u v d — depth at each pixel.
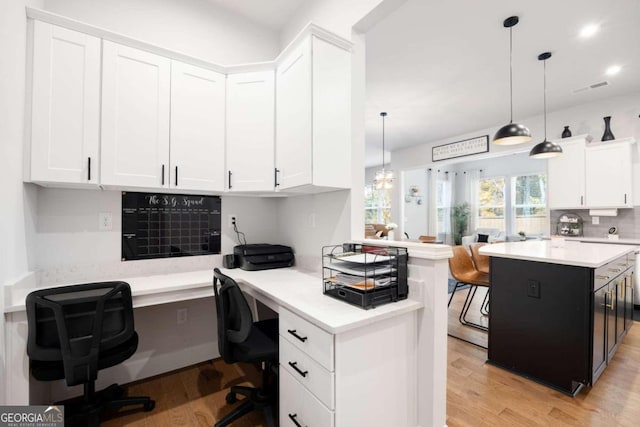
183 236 2.25
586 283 1.84
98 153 1.68
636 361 2.34
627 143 3.69
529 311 2.11
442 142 6.13
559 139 4.28
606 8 2.32
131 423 1.65
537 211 7.27
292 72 1.87
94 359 1.40
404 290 1.52
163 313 2.17
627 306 2.67
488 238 7.23
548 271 2.02
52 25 1.58
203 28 2.32
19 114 1.46
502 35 2.67
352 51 1.89
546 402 1.84
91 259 1.92
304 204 2.31
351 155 1.88
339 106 1.83
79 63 1.64
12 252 1.41
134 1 2.05
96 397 1.67
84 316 1.43
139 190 2.02
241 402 1.84
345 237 1.91
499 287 2.28
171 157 1.90
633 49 2.88
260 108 2.08
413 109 4.48
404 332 1.44
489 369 2.24
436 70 3.33
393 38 2.72
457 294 4.39
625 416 1.71
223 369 2.22
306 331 1.29
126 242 2.04
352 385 1.21
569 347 1.92
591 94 3.93
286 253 2.35
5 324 1.34
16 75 1.43
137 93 1.80
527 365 2.12
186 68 1.96
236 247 2.35
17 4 1.43
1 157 1.30
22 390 1.37
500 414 1.73
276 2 2.35
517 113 4.62
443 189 8.73
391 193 7.24
